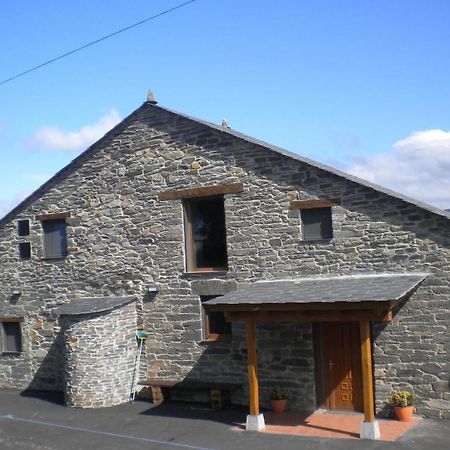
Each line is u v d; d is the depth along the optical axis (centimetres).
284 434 1190
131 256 1622
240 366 1456
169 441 1190
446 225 1223
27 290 1809
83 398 1509
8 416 1473
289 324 1384
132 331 1588
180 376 1537
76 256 1716
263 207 1423
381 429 1175
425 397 1235
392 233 1276
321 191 1355
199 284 1514
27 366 1811
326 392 1359
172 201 1560
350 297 1084
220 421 1317
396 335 1265
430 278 1235
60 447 1196
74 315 1527
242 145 1458
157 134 1588
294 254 1383
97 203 1681
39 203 1788
